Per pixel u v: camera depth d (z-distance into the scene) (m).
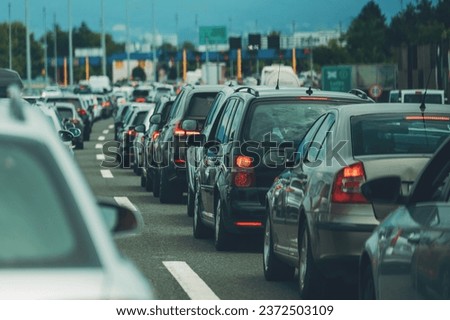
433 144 16.52
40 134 7.24
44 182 7.12
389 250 11.73
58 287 6.90
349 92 24.08
